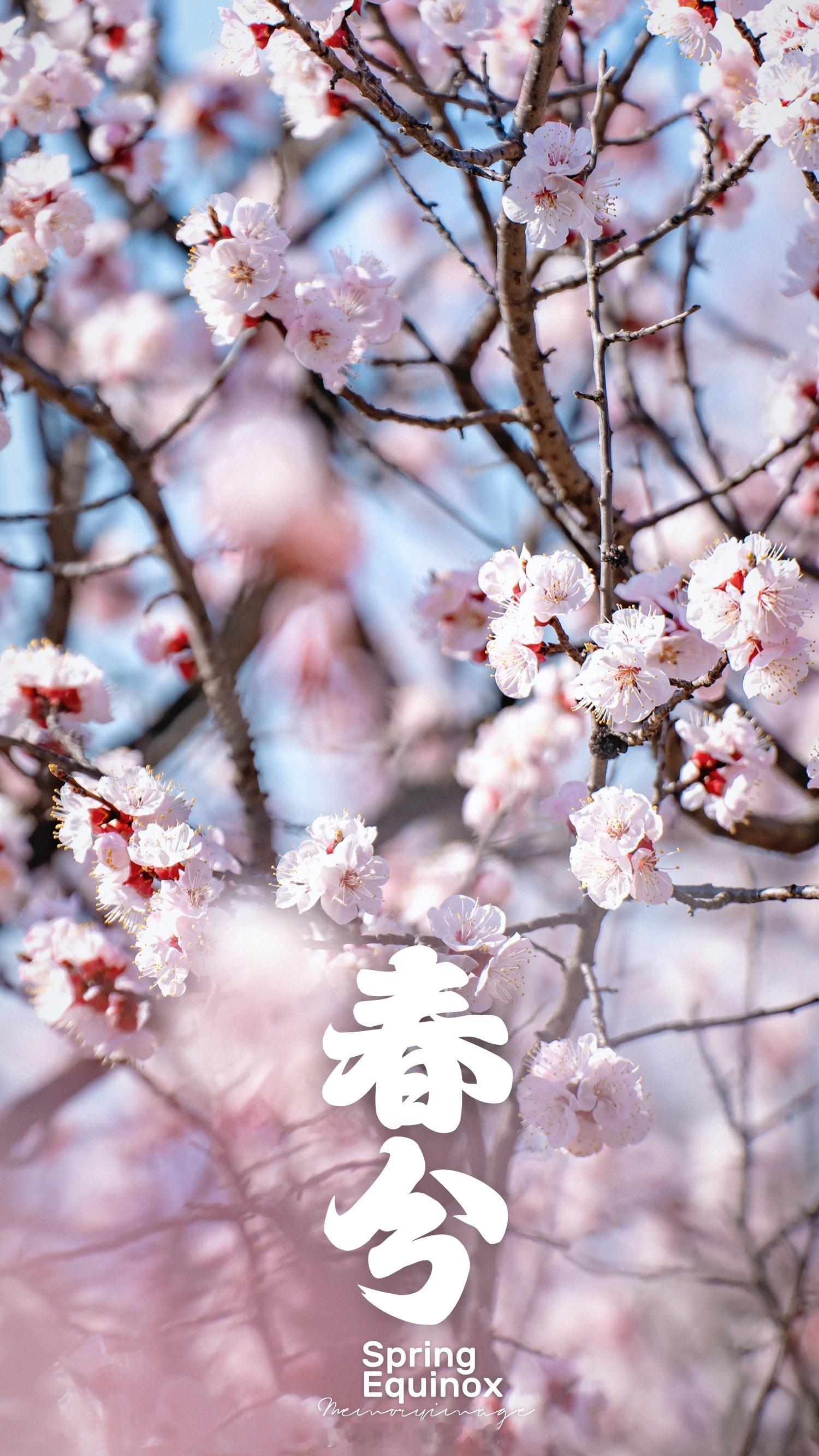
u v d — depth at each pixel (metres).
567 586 1.34
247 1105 1.57
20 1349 1.50
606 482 1.35
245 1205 1.47
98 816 1.37
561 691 1.57
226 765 1.66
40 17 1.55
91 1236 1.63
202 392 1.48
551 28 1.36
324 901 1.37
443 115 1.46
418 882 1.59
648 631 1.33
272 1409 1.44
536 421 1.44
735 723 1.40
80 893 1.57
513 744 1.58
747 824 1.53
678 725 1.40
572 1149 1.36
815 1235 1.56
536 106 1.37
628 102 1.44
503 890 1.58
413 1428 1.43
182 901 1.36
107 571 1.50
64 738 1.41
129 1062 1.48
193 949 1.36
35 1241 1.63
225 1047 1.54
